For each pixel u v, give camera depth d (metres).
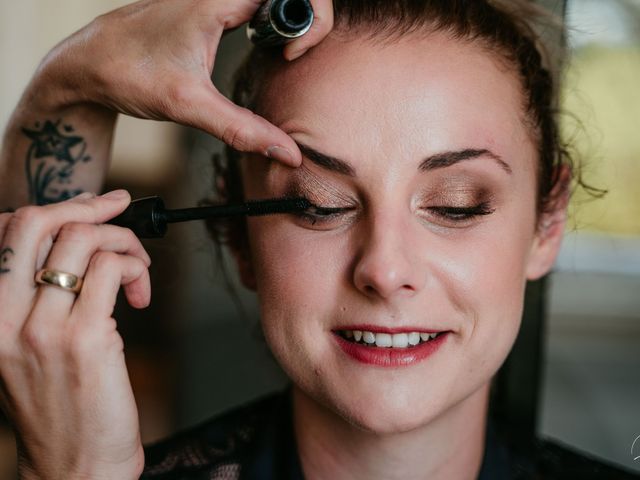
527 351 1.33
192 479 1.12
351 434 1.00
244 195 1.04
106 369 0.88
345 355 0.93
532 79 1.01
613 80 1.75
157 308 2.10
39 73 1.06
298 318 0.94
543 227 1.10
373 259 0.87
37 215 0.88
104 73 0.96
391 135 0.88
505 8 1.02
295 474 1.06
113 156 2.07
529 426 1.34
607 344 1.96
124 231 0.90
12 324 0.87
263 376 2.14
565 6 1.20
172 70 0.91
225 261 1.58
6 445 1.90
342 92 0.90
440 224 0.91
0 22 2.04
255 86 1.02
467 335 0.93
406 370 0.92
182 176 2.09
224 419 1.20
